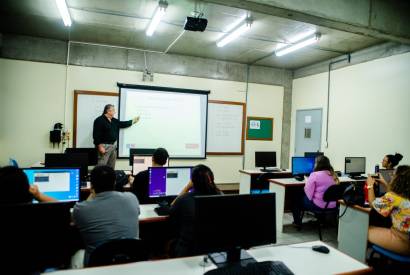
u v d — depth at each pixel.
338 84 6.05
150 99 6.20
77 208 1.94
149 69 6.20
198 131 6.60
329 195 3.85
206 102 6.66
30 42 5.41
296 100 7.32
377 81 5.20
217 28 4.78
